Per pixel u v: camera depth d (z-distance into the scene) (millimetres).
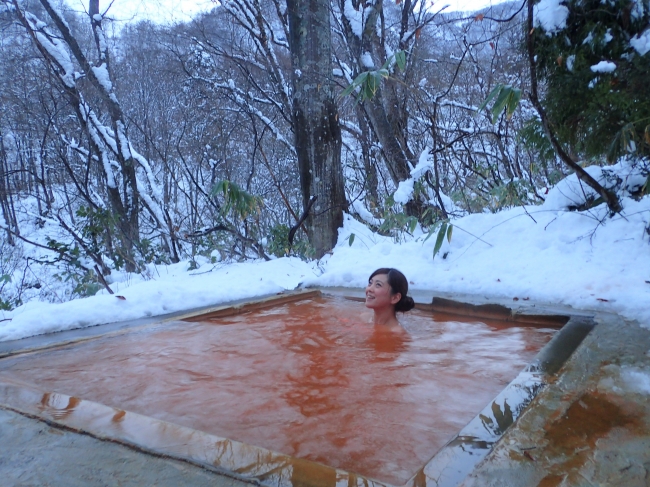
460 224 5324
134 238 10070
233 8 10055
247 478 1340
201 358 2699
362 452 1572
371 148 9719
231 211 8711
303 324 3518
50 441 1624
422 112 8688
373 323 3479
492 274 4312
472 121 9852
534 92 3910
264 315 3889
